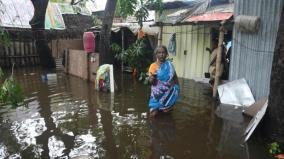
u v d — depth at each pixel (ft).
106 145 15.92
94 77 34.32
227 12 26.40
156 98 20.65
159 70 20.39
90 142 16.34
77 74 39.93
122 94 28.22
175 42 36.83
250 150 14.96
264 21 21.72
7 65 51.90
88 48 35.29
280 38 14.51
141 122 19.65
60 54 52.13
